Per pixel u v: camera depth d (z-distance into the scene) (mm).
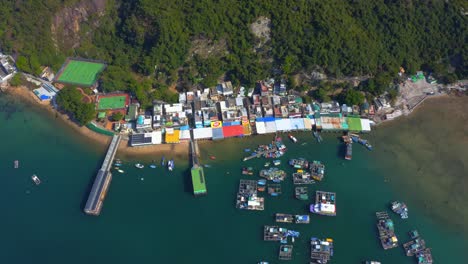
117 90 171375
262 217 139375
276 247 132500
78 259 131000
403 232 136000
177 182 149000
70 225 138750
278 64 171000
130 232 136875
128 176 150375
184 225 138250
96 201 140625
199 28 166875
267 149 156875
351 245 132750
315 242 132125
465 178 149625
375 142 160500
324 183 148000
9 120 169375
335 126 161625
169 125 160750
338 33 167750
